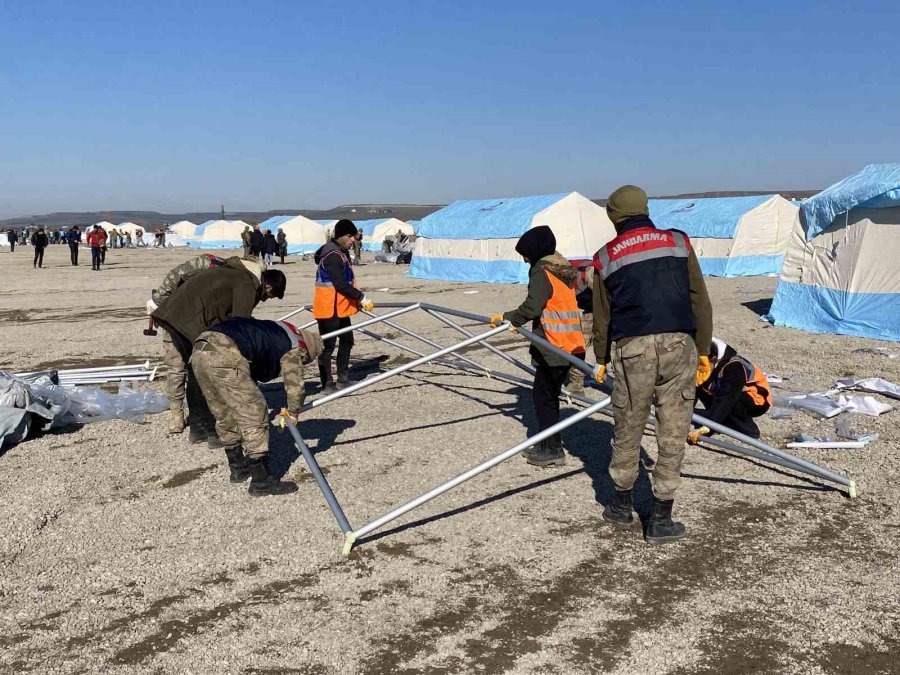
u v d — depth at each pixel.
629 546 4.25
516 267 25.22
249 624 3.46
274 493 5.10
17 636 3.41
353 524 4.59
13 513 4.84
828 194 12.92
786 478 5.30
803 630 3.36
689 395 4.14
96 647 3.30
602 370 4.60
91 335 13.14
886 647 3.22
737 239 27.28
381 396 8.02
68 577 3.97
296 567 4.03
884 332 11.66
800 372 9.06
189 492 5.19
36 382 7.36
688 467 5.55
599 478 5.36
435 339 12.06
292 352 5.16
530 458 5.64
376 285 24.72
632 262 4.12
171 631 3.42
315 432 6.62
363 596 3.71
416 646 3.26
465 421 6.93
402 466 5.68
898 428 6.43
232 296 5.95
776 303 13.95
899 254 11.74
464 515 4.71
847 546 4.21
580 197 25.95
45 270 33.06
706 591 3.72
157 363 10.23
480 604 3.61
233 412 4.98
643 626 3.41
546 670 3.08
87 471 5.65
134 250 64.44
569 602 3.62
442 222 28.08
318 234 56.22
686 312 4.10
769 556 4.10
